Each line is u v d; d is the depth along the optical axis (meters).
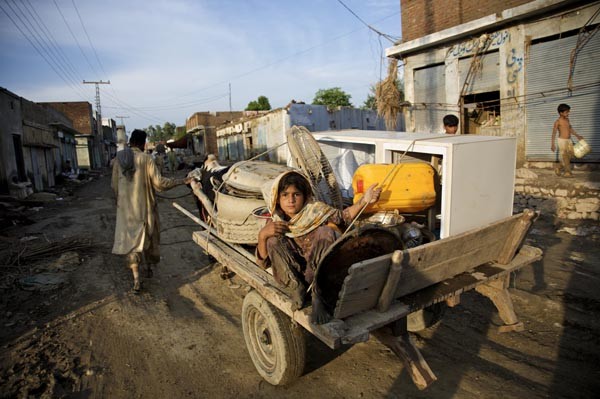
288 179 2.84
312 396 2.96
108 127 59.34
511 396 2.83
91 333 4.03
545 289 4.54
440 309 3.47
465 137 3.30
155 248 5.42
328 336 2.13
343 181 4.12
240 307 4.59
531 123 9.62
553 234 6.59
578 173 8.24
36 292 5.08
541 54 9.23
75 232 8.77
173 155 25.25
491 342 3.57
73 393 3.08
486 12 10.05
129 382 3.22
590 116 8.60
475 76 10.67
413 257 2.35
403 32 12.52
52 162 21.16
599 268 5.03
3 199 12.65
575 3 8.43
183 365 3.44
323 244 2.61
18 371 3.36
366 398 2.91
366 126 20.39
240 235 3.82
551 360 3.24
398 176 3.10
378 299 2.41
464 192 2.97
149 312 4.49
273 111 18.34
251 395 3.01
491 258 3.14
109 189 18.98
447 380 3.05
